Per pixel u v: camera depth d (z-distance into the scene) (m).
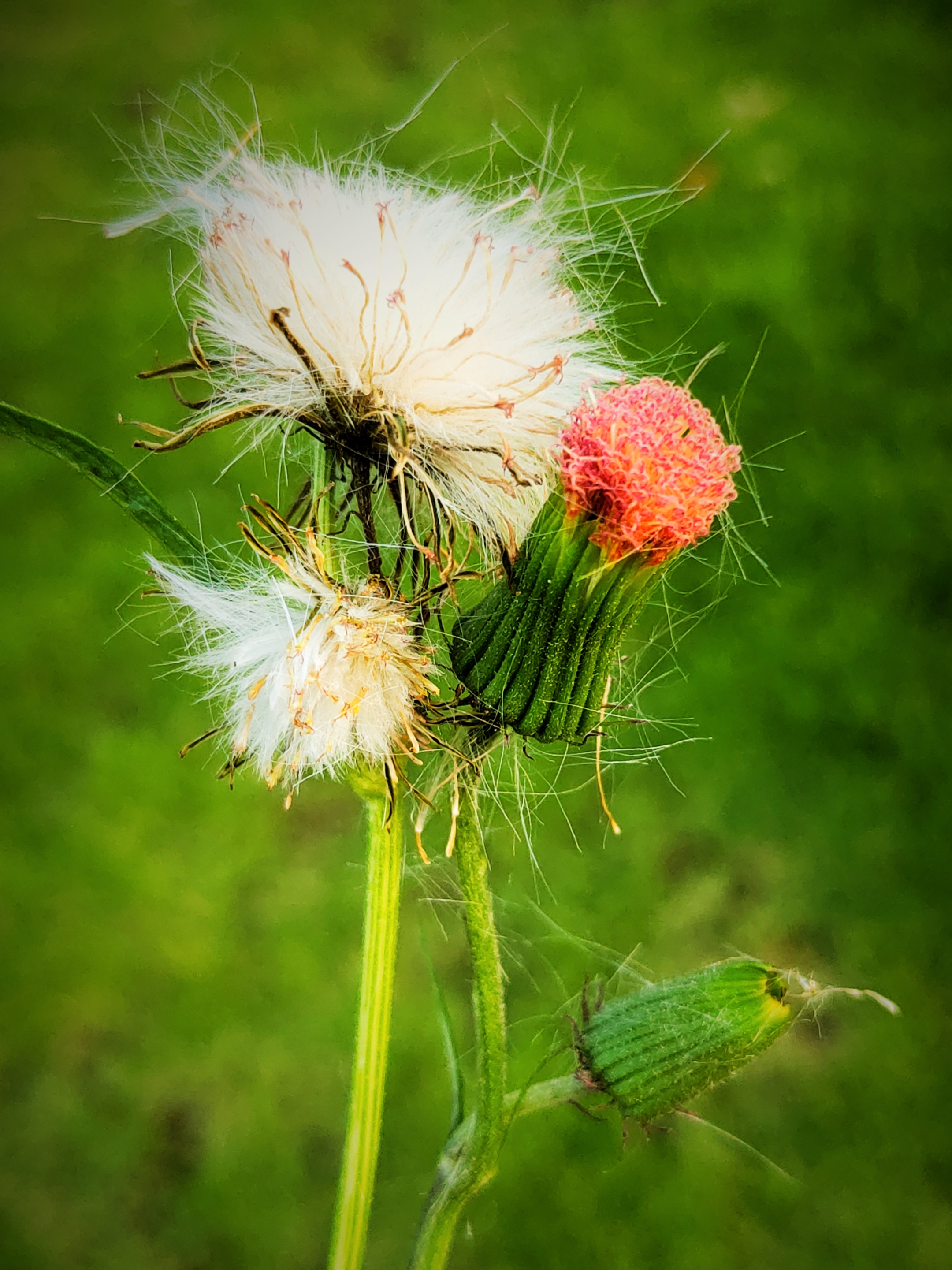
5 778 0.22
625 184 0.33
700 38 0.39
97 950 0.21
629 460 0.09
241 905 0.21
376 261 0.09
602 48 0.37
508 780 0.10
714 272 0.31
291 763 0.09
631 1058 0.10
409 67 0.37
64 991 0.20
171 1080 0.19
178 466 0.25
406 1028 0.19
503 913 0.12
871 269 0.31
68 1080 0.20
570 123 0.35
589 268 0.10
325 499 0.09
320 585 0.09
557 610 0.09
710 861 0.21
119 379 0.28
